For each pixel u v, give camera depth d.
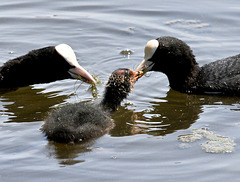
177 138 11.34
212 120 12.38
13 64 15.12
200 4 19.92
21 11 19.73
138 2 20.30
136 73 14.01
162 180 9.55
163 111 13.16
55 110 12.50
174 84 14.83
